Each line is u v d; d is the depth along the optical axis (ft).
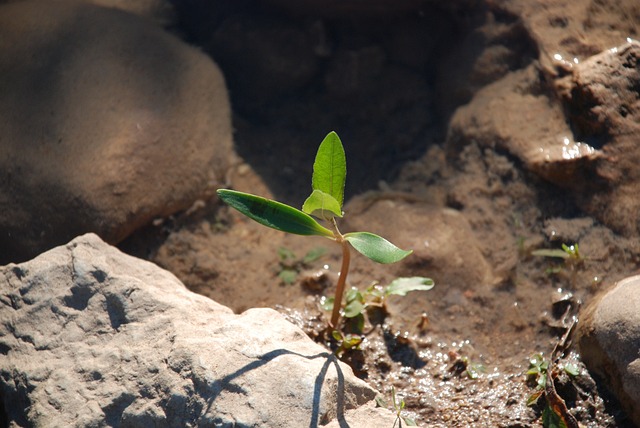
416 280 10.30
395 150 13.08
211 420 7.43
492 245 11.23
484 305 10.69
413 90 13.41
